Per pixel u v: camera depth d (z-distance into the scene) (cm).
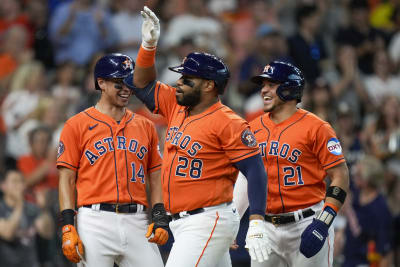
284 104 2120
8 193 3020
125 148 2059
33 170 3578
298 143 2081
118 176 2036
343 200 2059
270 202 2111
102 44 4453
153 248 2080
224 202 1942
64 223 1989
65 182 2031
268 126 2136
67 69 4178
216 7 5056
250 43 4603
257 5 4894
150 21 1970
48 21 4631
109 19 4503
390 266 3175
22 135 3866
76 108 3747
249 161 1892
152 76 2039
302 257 2097
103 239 2014
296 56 4378
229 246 1977
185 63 1928
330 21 5084
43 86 4134
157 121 3666
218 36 4619
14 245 2992
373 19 5388
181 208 1931
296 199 2092
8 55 4378
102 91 2083
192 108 1967
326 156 2069
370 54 4834
